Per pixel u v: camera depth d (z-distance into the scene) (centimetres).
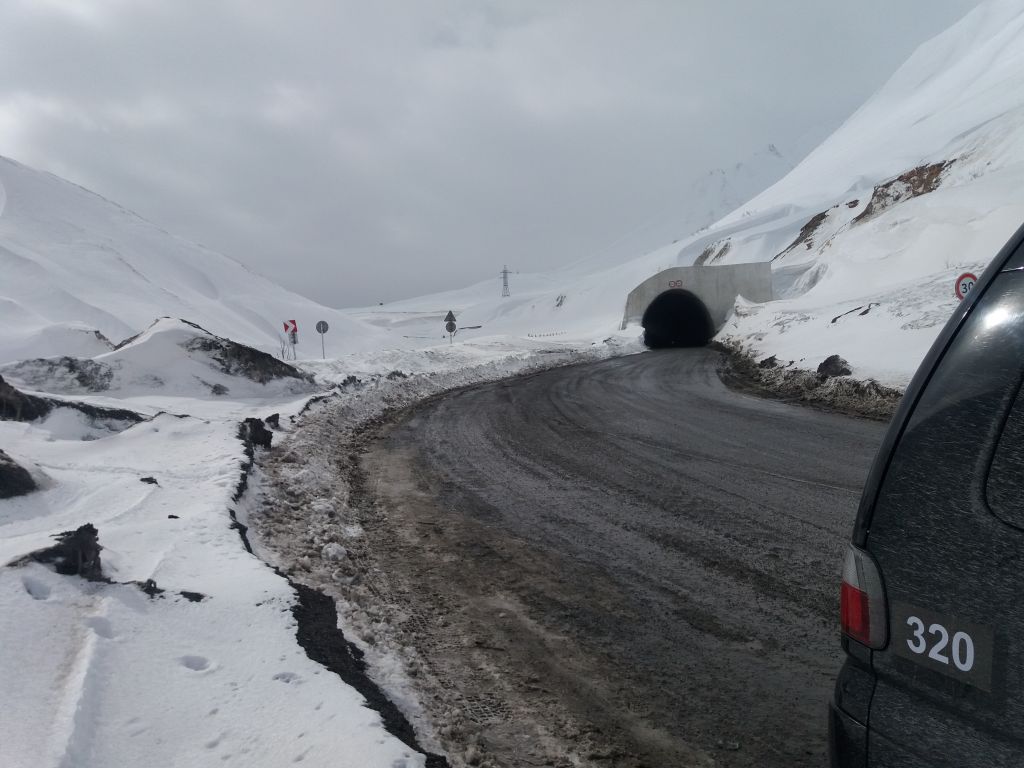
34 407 1002
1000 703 173
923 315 1803
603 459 1062
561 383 2164
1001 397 187
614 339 3891
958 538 186
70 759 296
